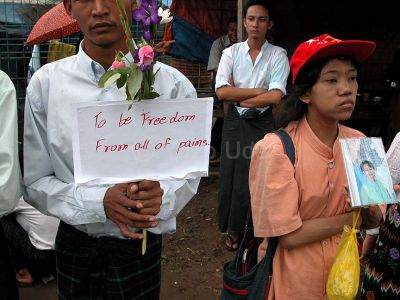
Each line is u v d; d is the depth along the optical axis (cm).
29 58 442
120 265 175
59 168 171
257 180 172
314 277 169
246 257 187
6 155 158
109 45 163
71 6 165
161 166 150
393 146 203
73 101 168
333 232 167
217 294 324
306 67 167
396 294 204
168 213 170
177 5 548
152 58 137
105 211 159
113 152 145
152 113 145
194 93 189
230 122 364
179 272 351
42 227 309
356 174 156
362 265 325
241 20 410
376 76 598
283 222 163
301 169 167
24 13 478
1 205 159
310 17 582
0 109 161
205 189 512
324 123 171
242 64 357
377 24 592
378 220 175
